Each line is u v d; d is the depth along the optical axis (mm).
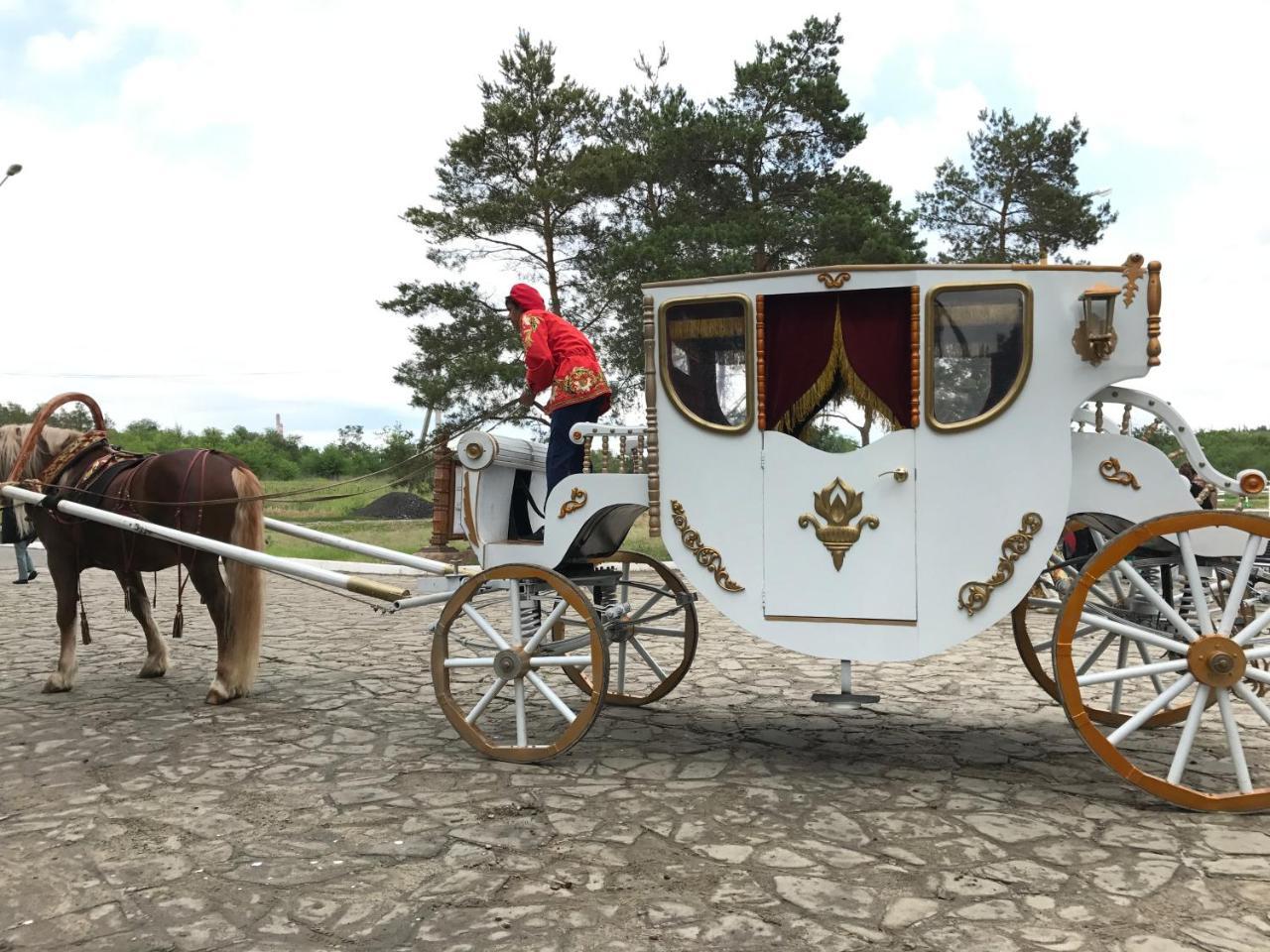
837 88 20500
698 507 4777
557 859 3656
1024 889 3355
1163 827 3932
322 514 25516
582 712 4832
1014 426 4359
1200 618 4160
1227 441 15250
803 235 19469
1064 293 4305
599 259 20891
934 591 4449
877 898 3291
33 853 3773
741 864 3592
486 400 20047
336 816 4148
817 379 4633
